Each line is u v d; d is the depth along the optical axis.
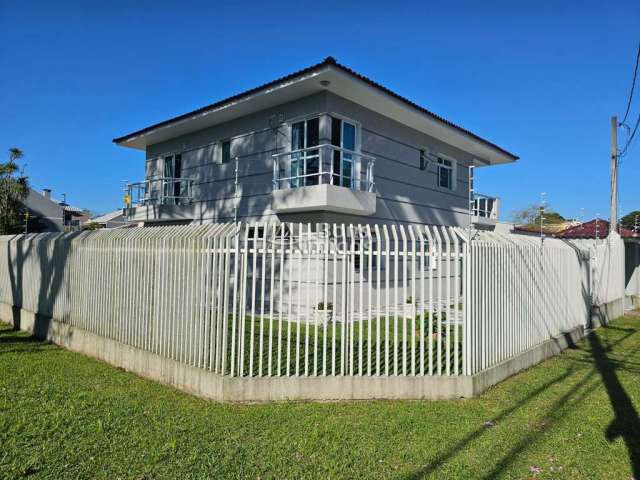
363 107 13.62
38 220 34.50
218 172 15.46
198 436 4.72
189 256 6.49
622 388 6.66
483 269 6.73
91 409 5.47
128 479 3.85
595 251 13.21
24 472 3.89
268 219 13.62
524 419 5.38
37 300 10.90
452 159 18.30
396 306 6.16
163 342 6.84
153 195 18.69
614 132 17.03
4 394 6.00
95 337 8.30
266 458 4.27
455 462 4.27
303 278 9.01
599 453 4.52
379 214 14.16
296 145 13.11
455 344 6.29
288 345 5.98
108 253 8.29
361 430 4.93
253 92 12.78
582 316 11.44
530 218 43.12
